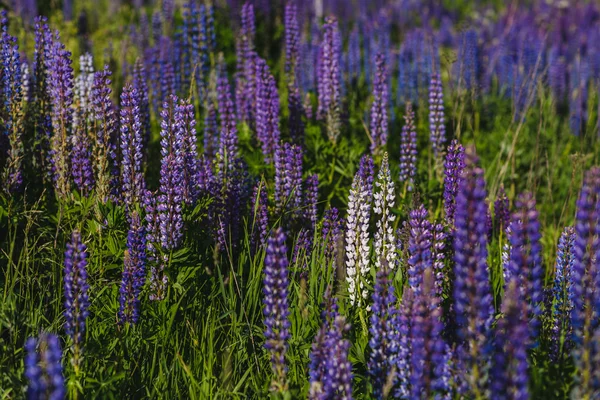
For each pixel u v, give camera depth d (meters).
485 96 9.93
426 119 9.04
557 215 7.52
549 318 4.08
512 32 13.33
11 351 3.68
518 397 2.81
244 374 3.93
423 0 17.34
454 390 3.31
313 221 5.45
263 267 4.78
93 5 14.05
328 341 3.37
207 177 5.37
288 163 5.51
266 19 11.57
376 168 6.82
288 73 8.66
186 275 4.43
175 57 8.68
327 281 4.46
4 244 4.72
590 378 3.09
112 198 5.09
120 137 5.31
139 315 4.17
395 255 4.61
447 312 3.86
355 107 9.02
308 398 3.38
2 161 5.48
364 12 15.36
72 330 3.59
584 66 11.03
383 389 3.33
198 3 9.06
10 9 10.11
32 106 5.77
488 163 8.11
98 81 5.14
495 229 5.97
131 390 3.86
